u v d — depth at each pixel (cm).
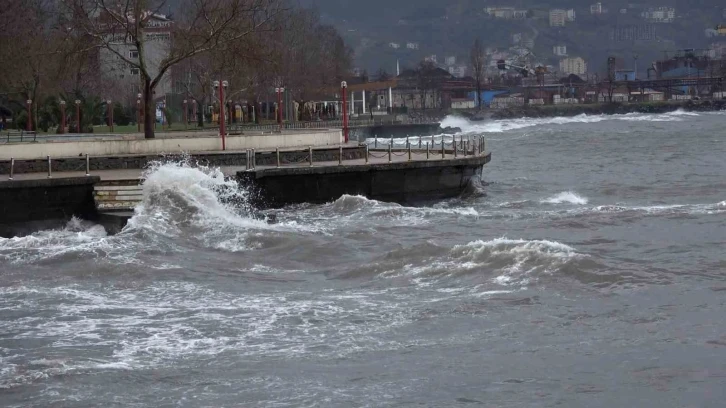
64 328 3156
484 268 3716
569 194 6806
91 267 3978
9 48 10706
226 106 13175
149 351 2895
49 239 4459
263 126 13175
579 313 3166
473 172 6612
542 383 2556
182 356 2844
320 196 5731
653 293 3397
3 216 4825
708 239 4512
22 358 2852
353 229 4844
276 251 4344
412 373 2655
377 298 3447
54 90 12050
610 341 2873
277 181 5550
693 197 6612
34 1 11806
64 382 2639
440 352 2825
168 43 13088
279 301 3456
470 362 2730
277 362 2770
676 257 4047
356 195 5753
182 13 14775
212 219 4809
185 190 5016
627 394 2467
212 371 2706
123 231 4584
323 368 2714
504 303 3306
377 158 6575
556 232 4844
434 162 6178
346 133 7694
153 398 2522
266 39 12288
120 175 5609
